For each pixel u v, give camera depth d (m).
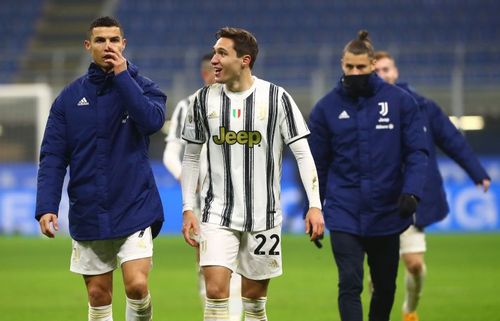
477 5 113.56
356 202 25.39
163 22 113.38
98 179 21.86
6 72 103.88
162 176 84.25
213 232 21.92
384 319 26.45
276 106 21.98
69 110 22.02
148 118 21.56
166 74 97.19
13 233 83.69
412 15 113.12
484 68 101.38
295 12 113.88
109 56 21.42
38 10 115.50
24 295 40.59
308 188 22.36
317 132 26.06
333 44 111.00
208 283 21.77
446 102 87.06
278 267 22.48
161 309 35.66
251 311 22.89
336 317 33.16
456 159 32.03
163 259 58.44
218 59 21.72
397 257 25.84
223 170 22.05
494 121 85.38
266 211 22.08
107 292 22.55
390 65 31.73
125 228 21.78
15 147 85.56
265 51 104.62
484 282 44.41
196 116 22.30
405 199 24.89
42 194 21.88
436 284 43.66
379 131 25.59
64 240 76.62
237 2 115.44
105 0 116.31
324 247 65.75
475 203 83.12
